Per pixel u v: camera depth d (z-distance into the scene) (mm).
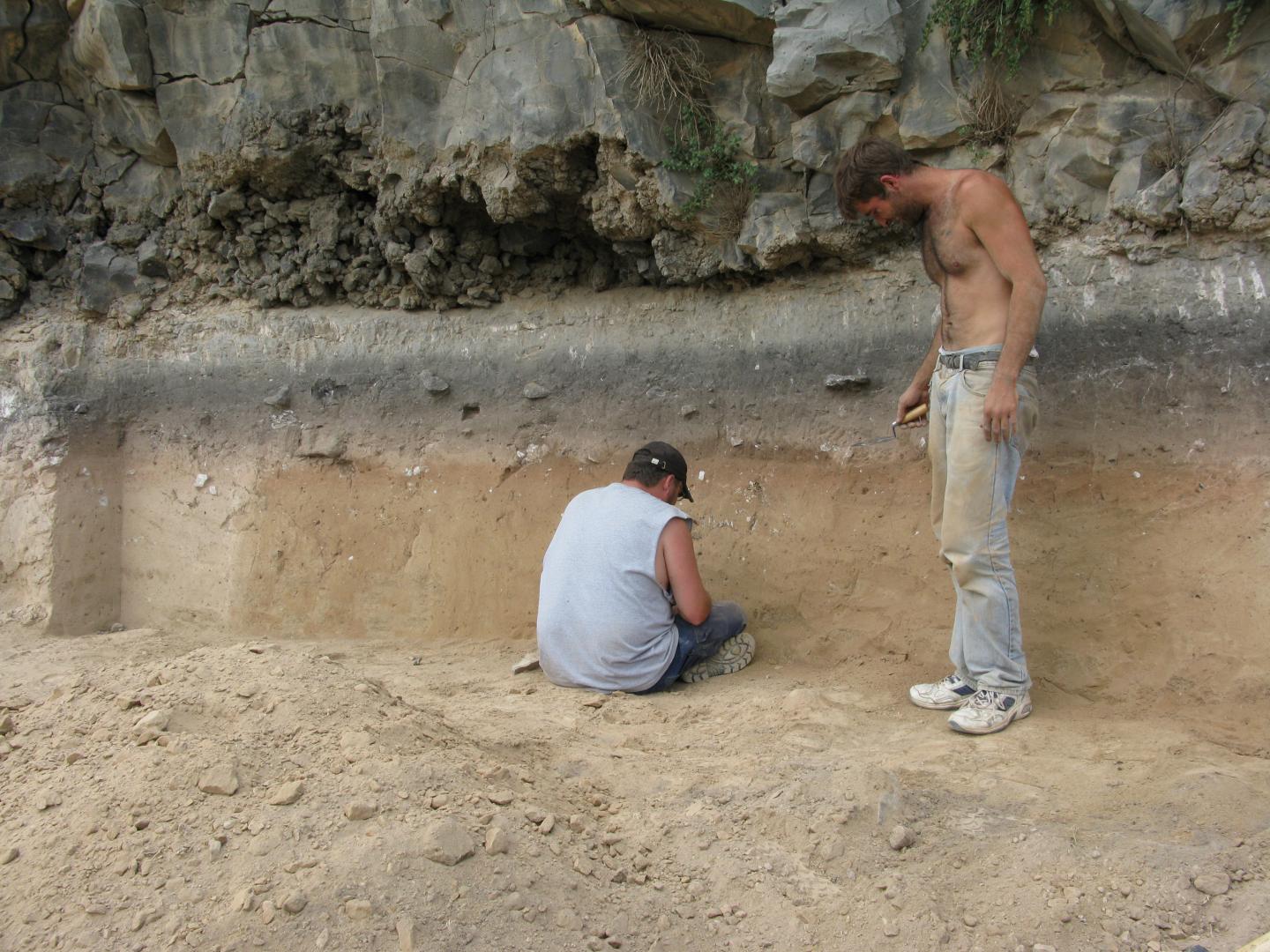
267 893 2162
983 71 3990
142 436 5809
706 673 4039
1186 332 3709
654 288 5008
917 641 3941
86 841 2336
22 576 5582
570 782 2828
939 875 2342
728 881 2346
